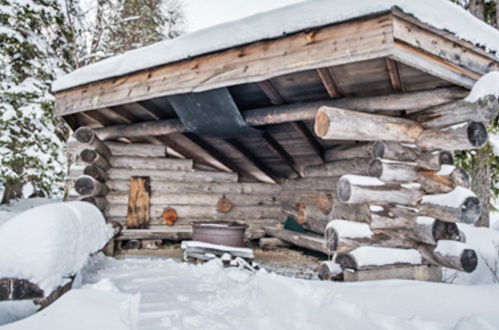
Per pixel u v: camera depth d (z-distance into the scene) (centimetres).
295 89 425
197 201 728
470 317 203
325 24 304
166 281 381
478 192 703
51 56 979
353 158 514
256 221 775
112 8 1254
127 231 639
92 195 579
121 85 465
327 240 377
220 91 426
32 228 246
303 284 300
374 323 222
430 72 308
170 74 418
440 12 300
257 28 341
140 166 689
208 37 375
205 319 256
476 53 339
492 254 505
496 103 306
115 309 190
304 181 680
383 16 281
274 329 237
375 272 360
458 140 342
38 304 232
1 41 844
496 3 685
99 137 639
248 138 604
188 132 595
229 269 434
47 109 897
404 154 379
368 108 386
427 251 369
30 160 867
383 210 369
